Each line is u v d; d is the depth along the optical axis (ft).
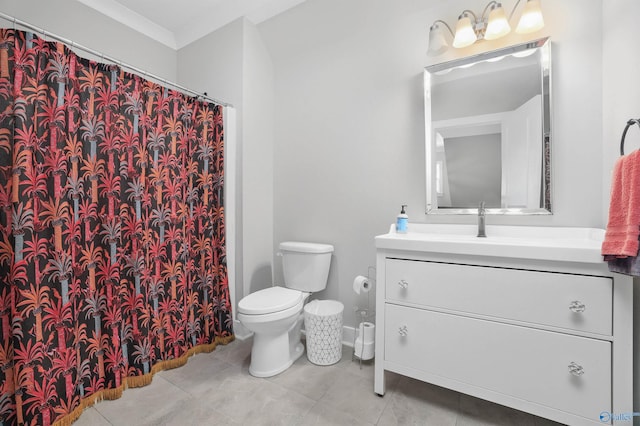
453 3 5.64
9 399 4.01
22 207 3.98
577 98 4.75
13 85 4.00
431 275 4.53
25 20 5.88
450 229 5.68
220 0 7.12
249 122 7.41
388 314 4.90
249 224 7.45
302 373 5.74
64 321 4.39
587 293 3.58
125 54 7.52
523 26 4.73
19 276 3.95
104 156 4.98
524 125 5.12
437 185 5.89
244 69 7.24
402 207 5.98
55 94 4.33
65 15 6.46
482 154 5.48
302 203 7.64
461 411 4.64
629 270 3.09
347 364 6.08
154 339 5.66
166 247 5.88
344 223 7.00
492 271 4.10
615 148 4.18
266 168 7.95
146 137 5.57
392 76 6.34
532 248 3.82
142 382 5.26
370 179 6.65
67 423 4.33
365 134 6.69
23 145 3.99
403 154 6.26
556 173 4.93
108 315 4.97
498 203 5.37
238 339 7.27
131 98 5.31
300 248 6.72
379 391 4.99
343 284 7.04
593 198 4.67
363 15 6.52
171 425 4.35
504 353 4.04
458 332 4.34
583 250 3.56
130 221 5.30
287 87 7.85
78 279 4.67
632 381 3.43
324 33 7.06
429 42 5.42
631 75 3.76
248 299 5.83
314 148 7.41
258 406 4.76
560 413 3.73
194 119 6.50
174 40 8.58
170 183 5.96
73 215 4.59
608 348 3.49
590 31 4.64
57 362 4.30
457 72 5.65
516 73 5.17
